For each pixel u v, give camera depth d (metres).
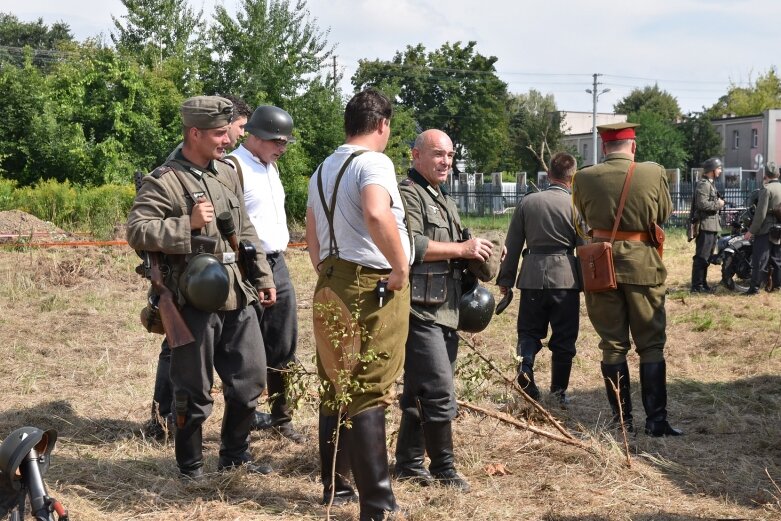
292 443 5.49
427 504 4.33
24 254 15.88
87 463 4.99
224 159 5.36
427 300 4.42
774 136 65.00
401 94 67.25
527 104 78.75
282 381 5.53
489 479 4.78
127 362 7.98
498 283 6.73
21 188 26.45
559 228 6.54
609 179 5.88
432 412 4.52
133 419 6.12
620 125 5.96
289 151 24.88
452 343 4.78
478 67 67.69
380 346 3.81
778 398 6.61
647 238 5.86
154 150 29.06
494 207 40.88
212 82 30.73
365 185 3.77
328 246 3.94
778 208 12.20
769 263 12.55
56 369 7.67
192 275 4.34
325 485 4.34
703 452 5.36
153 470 4.91
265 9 29.70
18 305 11.29
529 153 73.00
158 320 4.52
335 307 3.86
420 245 4.34
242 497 4.44
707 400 6.63
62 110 28.97
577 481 4.79
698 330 9.55
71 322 10.05
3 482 2.80
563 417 6.12
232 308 4.55
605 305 5.91
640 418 6.19
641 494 4.62
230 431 4.81
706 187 12.72
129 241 4.44
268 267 4.82
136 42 33.88
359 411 3.84
